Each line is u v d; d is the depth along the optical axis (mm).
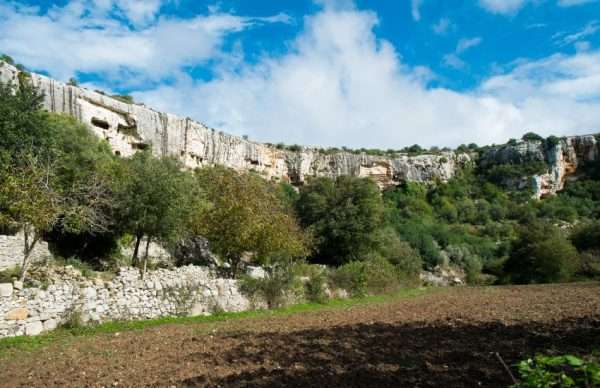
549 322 15320
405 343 12547
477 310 20703
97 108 60438
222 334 14859
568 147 114938
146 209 25703
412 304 25875
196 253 34531
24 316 14664
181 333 15328
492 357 10234
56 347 13078
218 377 9141
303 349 11945
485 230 84500
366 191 47875
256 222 26312
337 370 9523
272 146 109312
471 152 135500
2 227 23656
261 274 25875
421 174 120375
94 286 17188
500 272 57000
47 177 18344
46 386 9055
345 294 31312
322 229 45000
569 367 8133
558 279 48188
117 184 26531
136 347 12820
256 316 20672
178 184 28000
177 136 75500
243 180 45438
